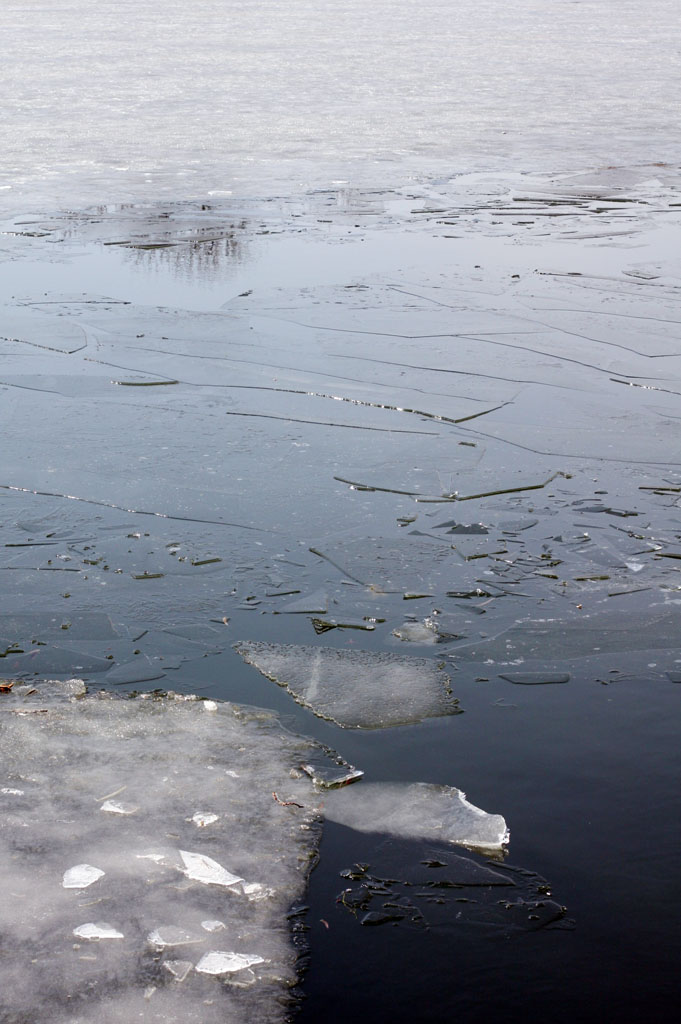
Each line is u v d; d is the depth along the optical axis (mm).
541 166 15727
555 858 3119
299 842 3168
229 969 2711
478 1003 2643
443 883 3021
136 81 24156
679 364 7758
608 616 4488
